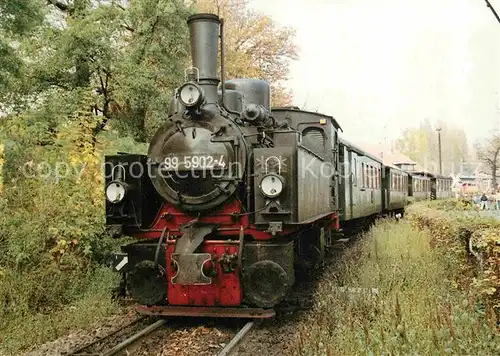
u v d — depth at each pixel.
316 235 9.22
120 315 7.39
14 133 10.22
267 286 6.63
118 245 9.45
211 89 7.65
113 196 7.31
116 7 16.77
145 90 16.11
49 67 15.63
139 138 17.00
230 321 7.05
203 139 7.20
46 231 8.13
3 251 7.77
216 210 7.26
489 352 4.64
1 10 10.91
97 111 17.06
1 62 11.23
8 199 8.70
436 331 4.93
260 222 6.69
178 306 7.00
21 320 6.84
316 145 10.21
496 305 5.43
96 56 15.84
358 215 14.52
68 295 7.82
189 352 5.79
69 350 5.89
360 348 5.01
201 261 6.48
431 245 10.22
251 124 7.58
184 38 17.11
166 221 7.45
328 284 8.16
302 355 5.15
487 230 6.28
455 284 7.04
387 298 6.66
